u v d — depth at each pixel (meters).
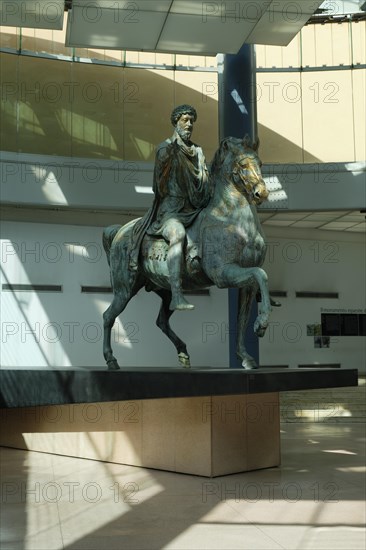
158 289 9.05
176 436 11.32
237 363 19.94
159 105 22.55
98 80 22.06
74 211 22.12
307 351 25.34
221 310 23.97
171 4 13.93
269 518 8.03
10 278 21.31
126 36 15.56
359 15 23.08
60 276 21.91
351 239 26.11
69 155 21.42
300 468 11.58
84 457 13.06
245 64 20.52
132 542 6.98
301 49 23.50
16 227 21.50
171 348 23.28
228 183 7.87
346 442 14.89
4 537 7.21
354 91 23.28
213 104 22.88
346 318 25.88
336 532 7.35
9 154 19.98
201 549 6.70
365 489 9.73
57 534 7.34
